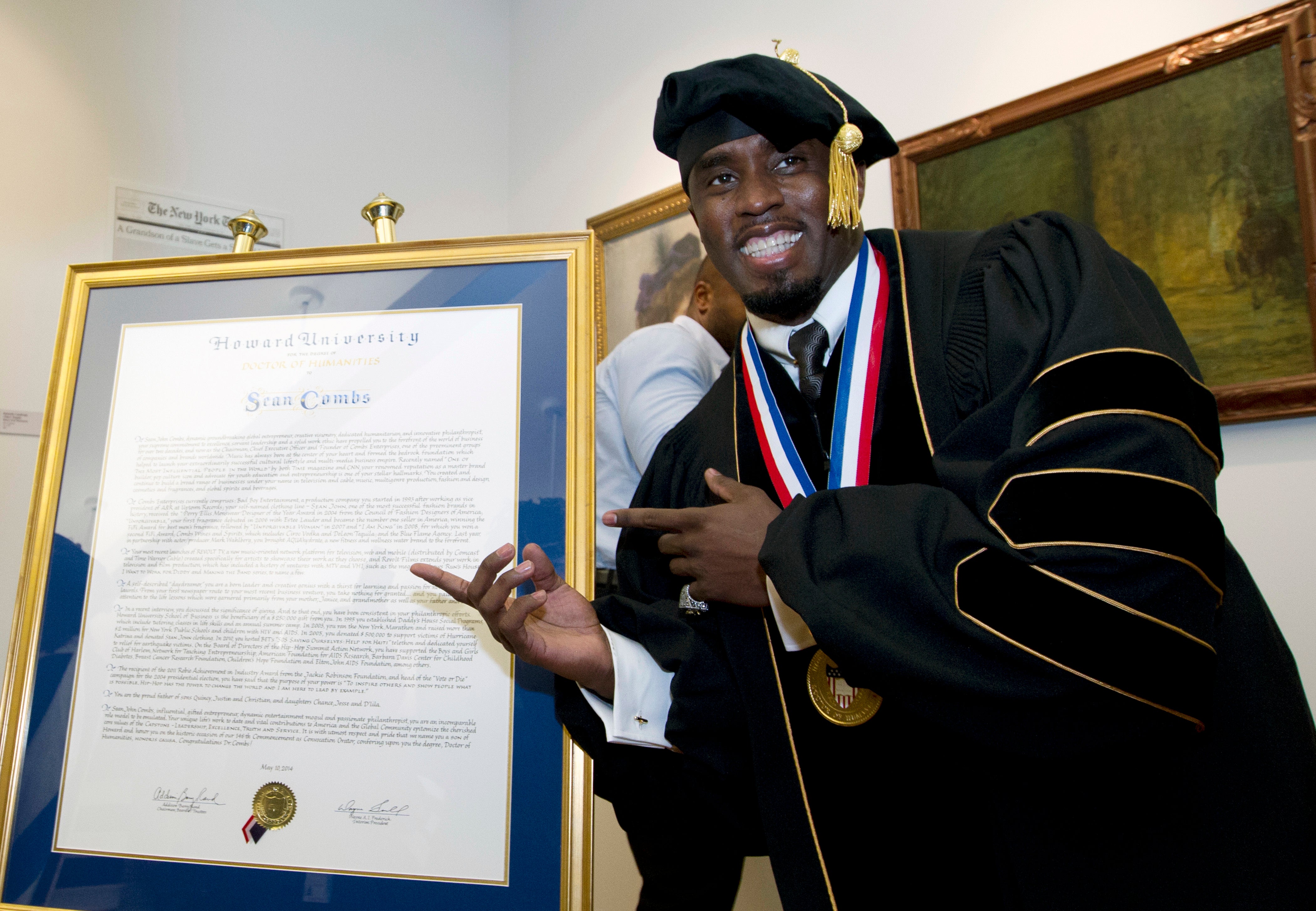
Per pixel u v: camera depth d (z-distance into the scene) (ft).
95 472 4.46
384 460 4.36
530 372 4.38
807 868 3.84
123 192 9.07
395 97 11.06
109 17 9.27
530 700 4.07
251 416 4.48
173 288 4.69
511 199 11.66
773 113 4.10
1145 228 5.95
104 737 4.16
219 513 4.37
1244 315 5.51
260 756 4.08
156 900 3.96
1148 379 2.95
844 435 4.19
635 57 10.21
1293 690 3.26
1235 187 5.60
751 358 4.89
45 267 8.57
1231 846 2.93
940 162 7.07
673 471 5.19
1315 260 5.24
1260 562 5.48
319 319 4.57
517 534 4.24
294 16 10.46
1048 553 2.74
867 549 3.03
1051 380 3.04
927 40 7.47
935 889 3.58
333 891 3.90
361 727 4.08
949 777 3.66
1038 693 2.70
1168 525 2.69
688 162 4.47
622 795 4.78
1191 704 2.63
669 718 4.17
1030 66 6.79
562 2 11.29
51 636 4.29
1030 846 3.17
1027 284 3.57
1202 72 5.79
